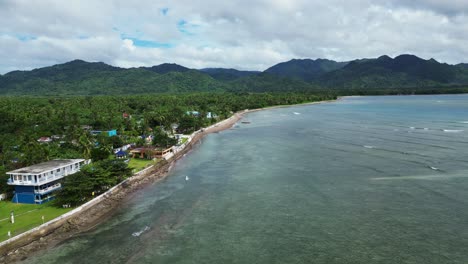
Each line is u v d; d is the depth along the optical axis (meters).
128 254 45.19
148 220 56.31
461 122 154.12
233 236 49.44
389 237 47.19
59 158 82.25
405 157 89.31
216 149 115.69
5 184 64.75
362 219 53.09
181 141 128.88
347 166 83.75
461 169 75.81
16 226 51.66
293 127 161.88
